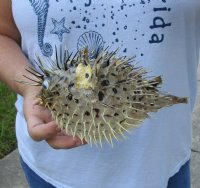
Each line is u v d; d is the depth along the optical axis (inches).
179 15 15.5
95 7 15.4
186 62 16.6
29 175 19.2
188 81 17.0
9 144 34.5
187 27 16.1
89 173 17.6
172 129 17.2
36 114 14.2
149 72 15.7
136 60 15.7
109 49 15.7
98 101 11.5
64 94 11.7
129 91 11.7
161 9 15.4
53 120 13.5
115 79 11.6
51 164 18.1
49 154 18.0
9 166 32.7
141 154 16.9
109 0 15.3
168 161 17.6
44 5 15.7
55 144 13.6
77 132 11.9
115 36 15.6
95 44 15.8
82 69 11.6
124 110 11.7
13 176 32.0
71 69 11.9
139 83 11.9
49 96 11.9
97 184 17.6
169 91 16.3
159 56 15.8
